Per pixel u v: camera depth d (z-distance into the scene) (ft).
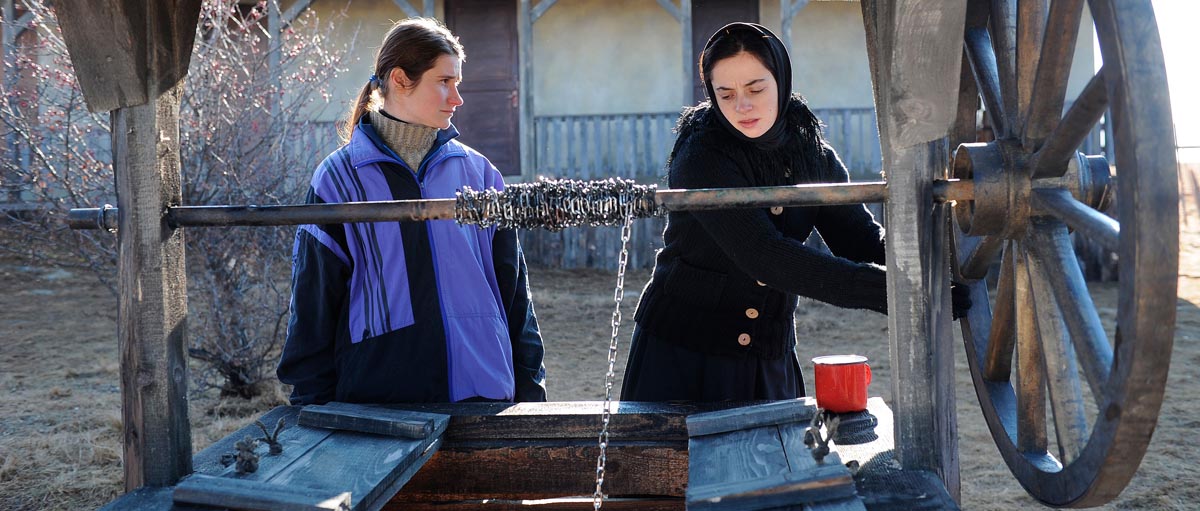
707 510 4.74
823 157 7.73
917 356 5.37
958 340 23.67
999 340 6.58
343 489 5.04
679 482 6.63
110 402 18.61
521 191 5.68
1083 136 5.10
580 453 6.67
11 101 18.85
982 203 5.47
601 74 39.75
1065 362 5.58
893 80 5.14
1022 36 5.65
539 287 32.91
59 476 14.29
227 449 6.17
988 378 6.88
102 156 20.08
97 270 18.60
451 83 7.87
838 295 6.61
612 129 39.01
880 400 6.95
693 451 5.71
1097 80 4.74
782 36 36.14
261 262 18.72
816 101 38.73
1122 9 4.41
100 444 15.81
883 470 5.37
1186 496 13.28
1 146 19.65
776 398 8.05
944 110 5.16
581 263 36.63
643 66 39.68
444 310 7.61
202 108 17.90
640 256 36.37
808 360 22.41
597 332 26.17
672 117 37.91
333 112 37.37
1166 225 4.28
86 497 13.55
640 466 6.68
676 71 39.58
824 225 8.13
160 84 5.68
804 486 4.75
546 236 36.70
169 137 5.79
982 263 6.57
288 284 21.43
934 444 5.40
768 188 5.48
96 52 5.51
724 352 7.79
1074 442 5.43
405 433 6.14
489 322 7.77
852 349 23.53
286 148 19.72
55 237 19.48
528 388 8.23
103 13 5.41
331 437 6.22
